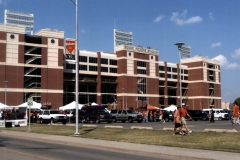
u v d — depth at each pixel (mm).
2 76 80562
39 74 86688
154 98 111625
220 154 13656
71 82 99625
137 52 108875
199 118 57906
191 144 17094
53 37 89250
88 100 102688
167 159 13219
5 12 111375
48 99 87000
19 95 82500
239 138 18828
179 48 36625
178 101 127125
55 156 13523
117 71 107312
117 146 17031
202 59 128750
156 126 36594
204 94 127625
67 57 25172
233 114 24266
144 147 16484
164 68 122188
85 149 16812
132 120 50031
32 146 17891
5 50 81625
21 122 38688
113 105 105250
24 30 84750
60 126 35156
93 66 102750
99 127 31844
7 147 17156
